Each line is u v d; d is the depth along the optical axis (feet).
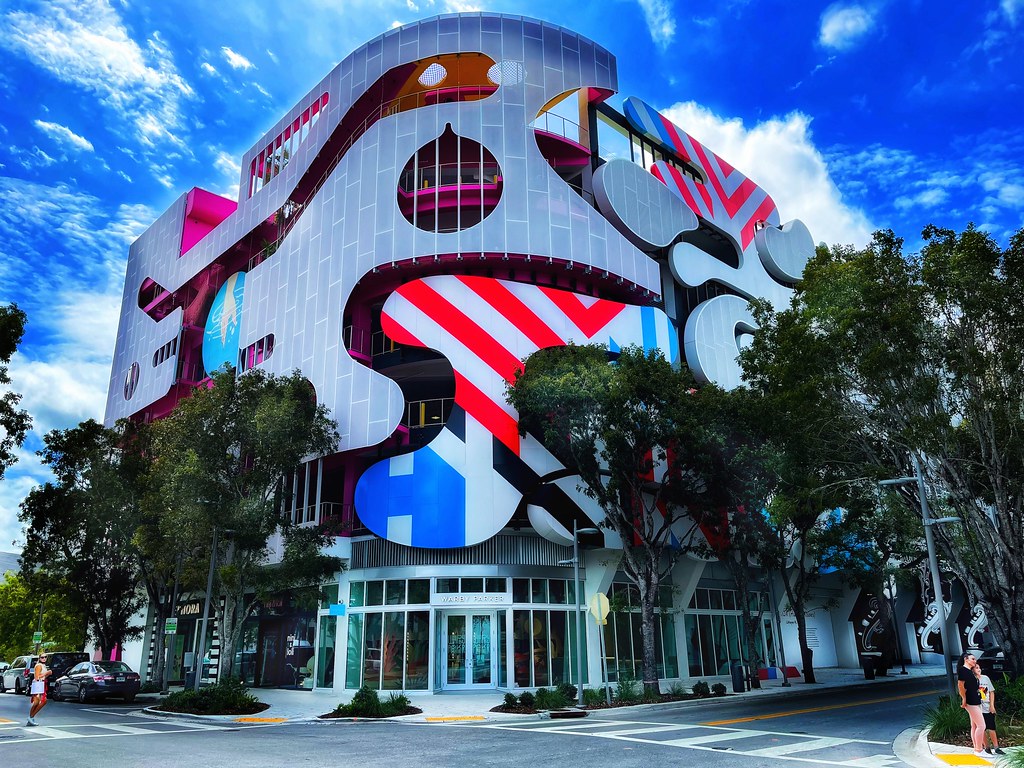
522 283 112.78
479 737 54.90
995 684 55.26
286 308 129.49
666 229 135.74
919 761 40.09
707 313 139.03
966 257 58.95
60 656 112.27
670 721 63.77
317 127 139.33
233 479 91.91
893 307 62.08
